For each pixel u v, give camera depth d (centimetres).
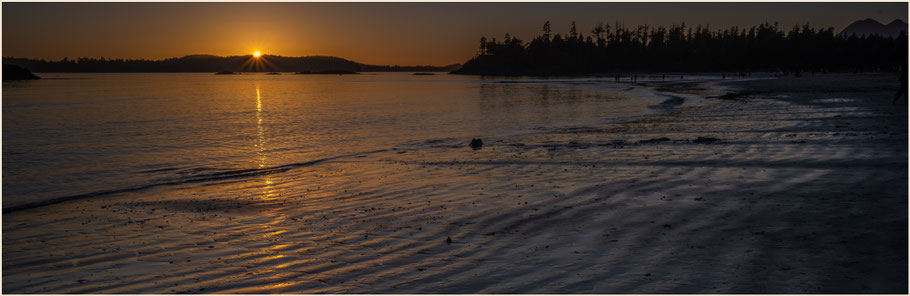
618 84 10275
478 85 11988
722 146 1747
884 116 2425
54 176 1641
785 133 2014
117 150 2206
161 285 679
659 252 728
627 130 2481
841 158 1393
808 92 4794
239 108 4838
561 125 2922
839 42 16812
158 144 2395
